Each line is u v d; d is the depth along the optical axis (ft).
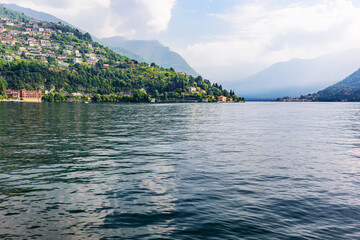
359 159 84.23
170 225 38.75
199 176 63.98
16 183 57.31
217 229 37.63
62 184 56.95
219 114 360.89
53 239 34.40
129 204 46.39
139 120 237.86
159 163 76.84
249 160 81.71
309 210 44.62
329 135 144.66
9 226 37.70
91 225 38.42
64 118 246.27
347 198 50.26
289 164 76.95
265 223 39.68
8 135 131.64
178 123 211.82
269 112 440.86
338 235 36.45
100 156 85.92
